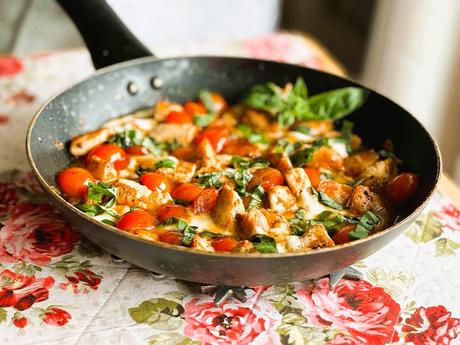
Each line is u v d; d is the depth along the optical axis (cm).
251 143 64
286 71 70
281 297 54
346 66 130
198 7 113
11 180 64
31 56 83
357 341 50
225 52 85
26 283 53
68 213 50
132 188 55
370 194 57
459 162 100
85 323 50
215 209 54
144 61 67
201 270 47
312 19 131
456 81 98
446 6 94
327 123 67
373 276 56
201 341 50
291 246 51
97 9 66
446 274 56
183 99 71
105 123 66
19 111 73
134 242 47
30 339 49
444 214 63
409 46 101
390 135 64
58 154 61
